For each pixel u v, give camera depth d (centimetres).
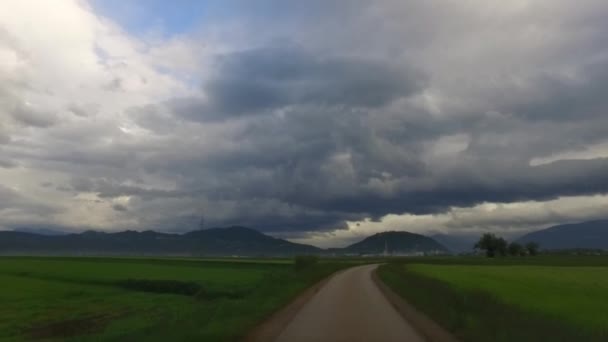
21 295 6125
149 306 5159
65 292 6525
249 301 2923
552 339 1574
